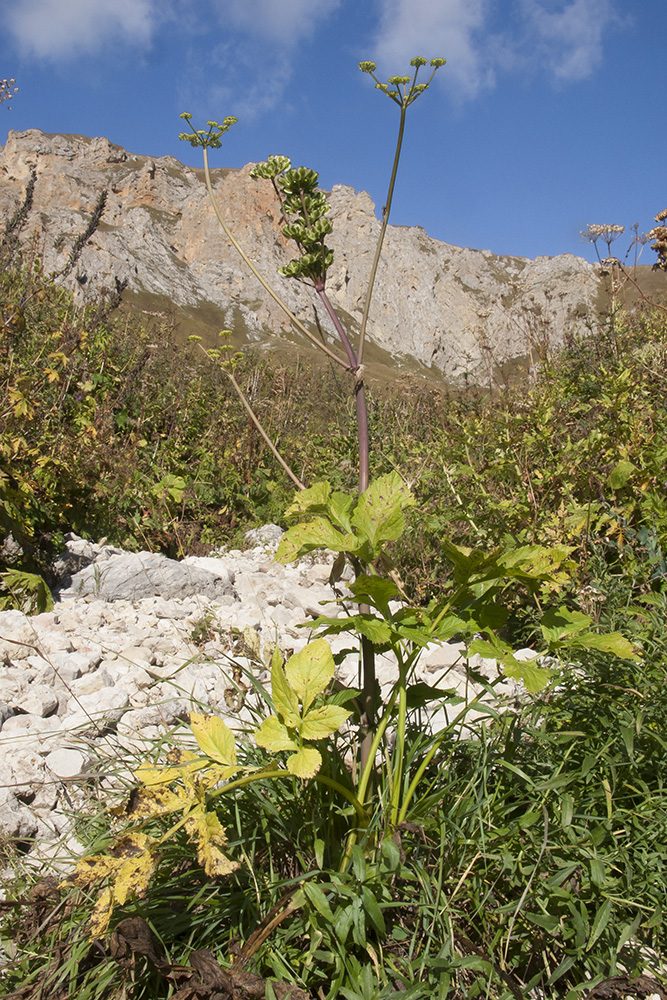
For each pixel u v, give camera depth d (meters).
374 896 1.51
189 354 9.27
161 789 1.55
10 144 131.12
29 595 3.82
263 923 1.53
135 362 7.32
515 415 4.71
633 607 2.55
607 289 6.19
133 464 5.86
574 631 1.73
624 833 1.78
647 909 1.63
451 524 4.52
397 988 1.47
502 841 1.71
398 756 1.68
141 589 4.32
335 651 3.56
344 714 1.48
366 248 131.12
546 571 1.67
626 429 4.17
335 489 6.50
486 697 2.84
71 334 5.79
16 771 2.26
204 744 1.59
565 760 1.87
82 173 130.00
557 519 3.74
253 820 1.78
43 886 1.57
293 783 1.78
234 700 2.71
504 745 1.97
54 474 4.73
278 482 7.45
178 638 3.62
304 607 4.41
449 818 1.70
